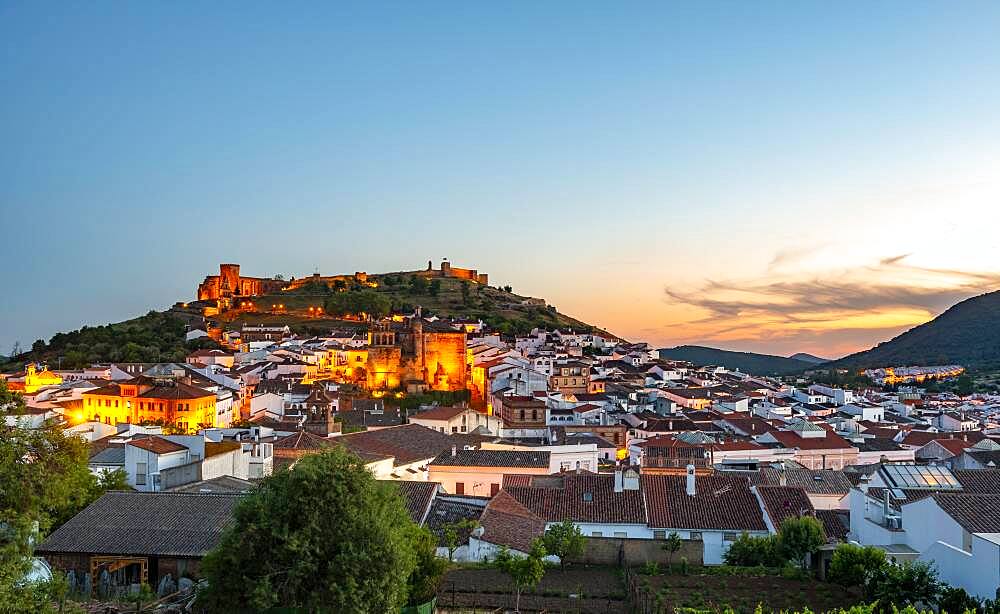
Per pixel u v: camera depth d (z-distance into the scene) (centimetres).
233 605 4538
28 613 4425
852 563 6047
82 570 5894
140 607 5172
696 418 16800
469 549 7444
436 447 11706
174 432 11275
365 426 14638
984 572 5331
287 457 9875
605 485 8762
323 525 4600
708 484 8794
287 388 19600
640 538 7875
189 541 5956
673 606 5891
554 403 17262
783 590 6397
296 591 4512
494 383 19475
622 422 16375
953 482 7988
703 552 7650
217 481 7994
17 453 5438
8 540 4647
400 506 5141
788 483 9906
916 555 6334
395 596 4603
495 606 6003
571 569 7388
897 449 14175
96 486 7262
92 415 16438
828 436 14250
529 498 8588
